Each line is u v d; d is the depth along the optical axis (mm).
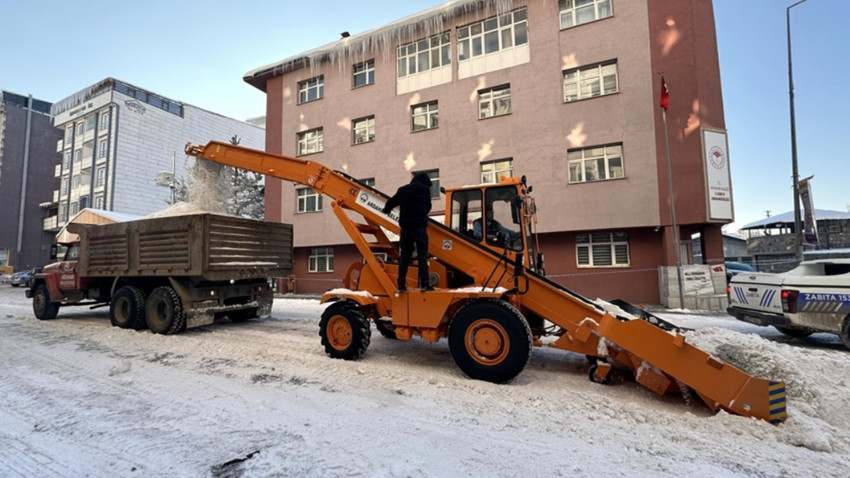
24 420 3430
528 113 14789
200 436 3090
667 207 12680
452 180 16047
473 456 2775
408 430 3205
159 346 6406
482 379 4484
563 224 13891
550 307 4777
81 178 35250
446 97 16375
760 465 2674
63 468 2645
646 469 2611
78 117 35438
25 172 37406
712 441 3016
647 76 13219
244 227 7887
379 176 17609
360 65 18797
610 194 13336
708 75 12977
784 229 28547
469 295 4727
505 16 15586
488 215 5312
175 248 7348
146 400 3918
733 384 3477
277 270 8602
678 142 12750
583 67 14250
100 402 3865
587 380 4613
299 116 19844
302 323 8844
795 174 12555
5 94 37875
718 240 13016
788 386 3738
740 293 7371
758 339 4566
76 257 9594
